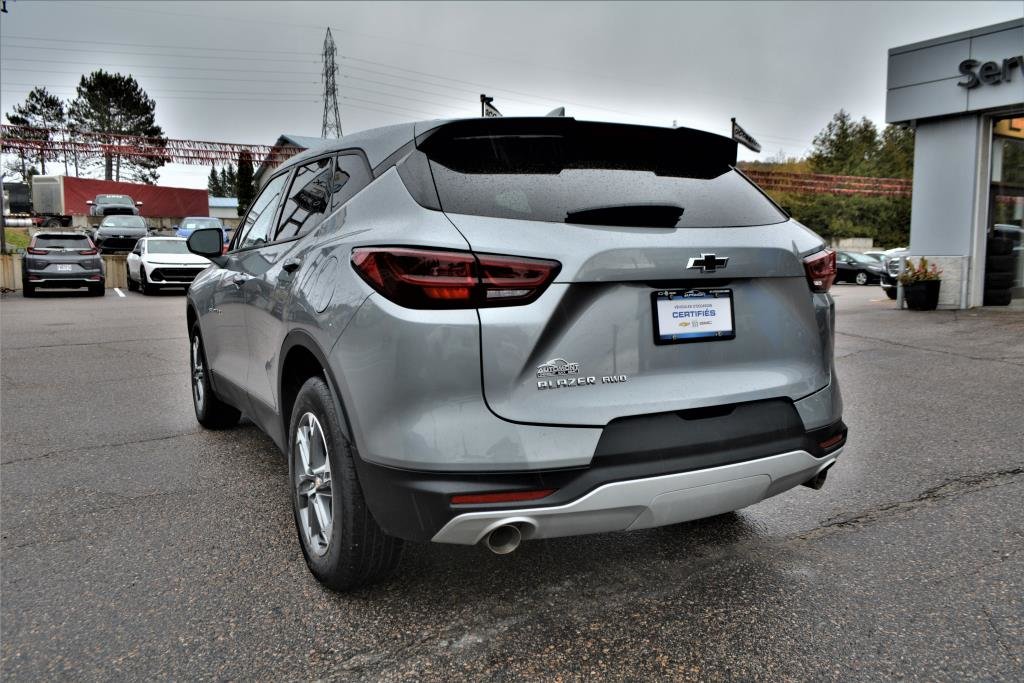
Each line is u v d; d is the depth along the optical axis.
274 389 3.25
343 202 2.86
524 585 2.82
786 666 2.28
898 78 12.25
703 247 2.41
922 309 11.95
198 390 5.25
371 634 2.50
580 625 2.53
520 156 2.53
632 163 2.65
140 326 12.08
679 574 2.89
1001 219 12.05
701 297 2.45
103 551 3.21
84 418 5.65
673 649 2.38
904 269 12.34
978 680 2.19
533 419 2.20
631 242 2.31
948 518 3.40
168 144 42.34
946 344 8.38
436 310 2.20
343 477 2.52
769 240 2.59
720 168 2.86
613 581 2.84
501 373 2.19
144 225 28.28
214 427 5.25
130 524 3.50
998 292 12.03
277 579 2.92
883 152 65.94
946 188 12.04
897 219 51.69
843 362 7.49
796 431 2.55
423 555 3.10
